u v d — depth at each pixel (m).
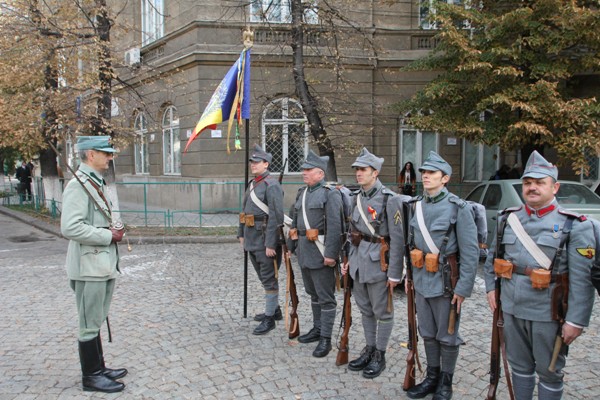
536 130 8.66
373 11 14.41
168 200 15.27
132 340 4.82
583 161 8.82
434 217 3.54
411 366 3.73
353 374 4.09
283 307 5.88
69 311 5.75
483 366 4.25
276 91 13.81
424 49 14.76
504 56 9.62
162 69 15.20
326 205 4.34
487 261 3.30
